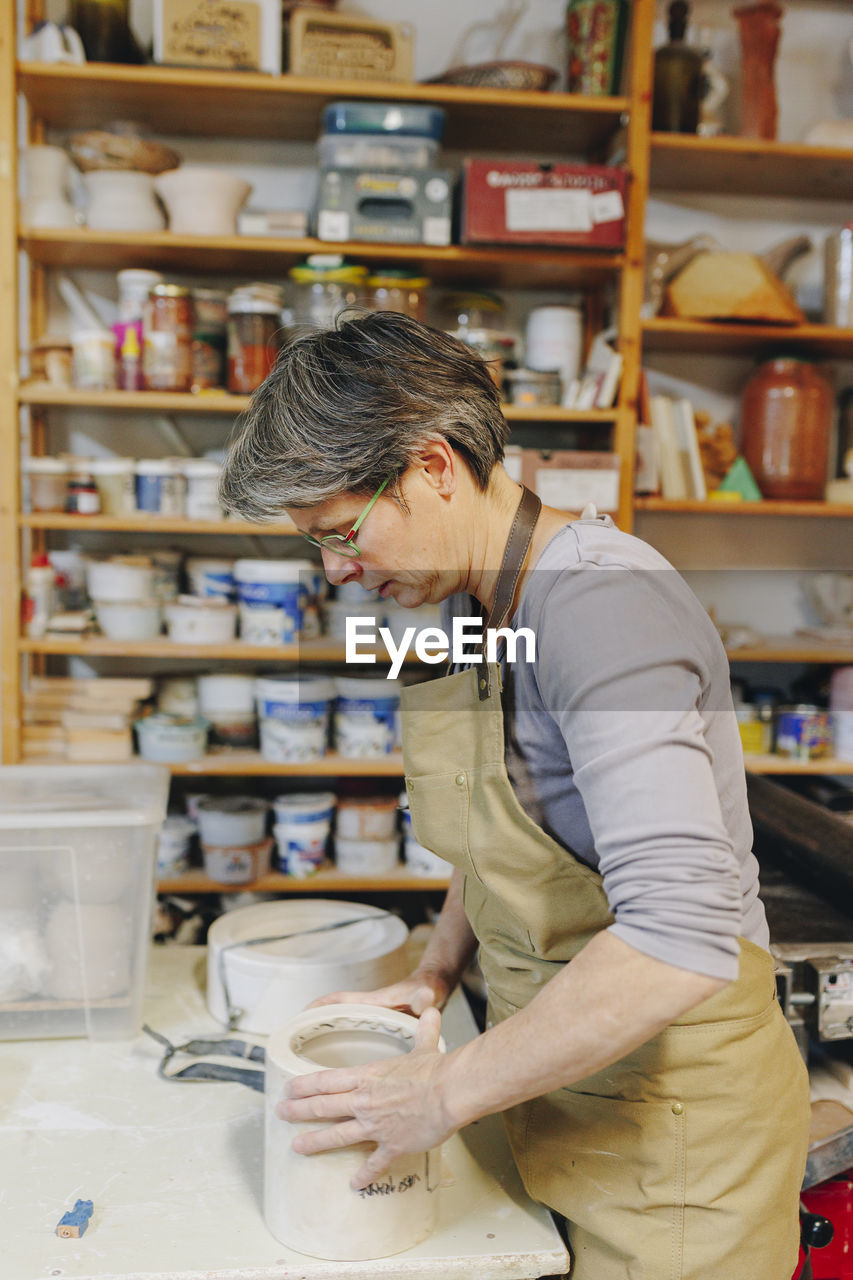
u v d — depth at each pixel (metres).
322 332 0.85
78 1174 0.94
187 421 2.59
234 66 2.18
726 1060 0.85
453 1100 0.74
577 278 2.50
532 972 0.93
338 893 2.45
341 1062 0.96
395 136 2.20
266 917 1.36
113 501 2.28
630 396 2.32
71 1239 0.85
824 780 2.21
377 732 2.34
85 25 2.19
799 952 1.21
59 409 2.50
